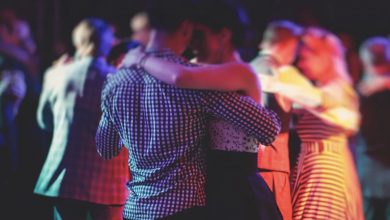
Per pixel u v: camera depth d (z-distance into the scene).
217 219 2.90
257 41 6.42
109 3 7.79
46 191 4.08
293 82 4.13
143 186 2.94
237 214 2.90
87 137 4.08
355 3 8.19
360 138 5.74
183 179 2.87
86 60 4.23
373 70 5.70
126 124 2.98
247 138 2.97
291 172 4.19
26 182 5.89
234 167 2.96
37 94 5.95
